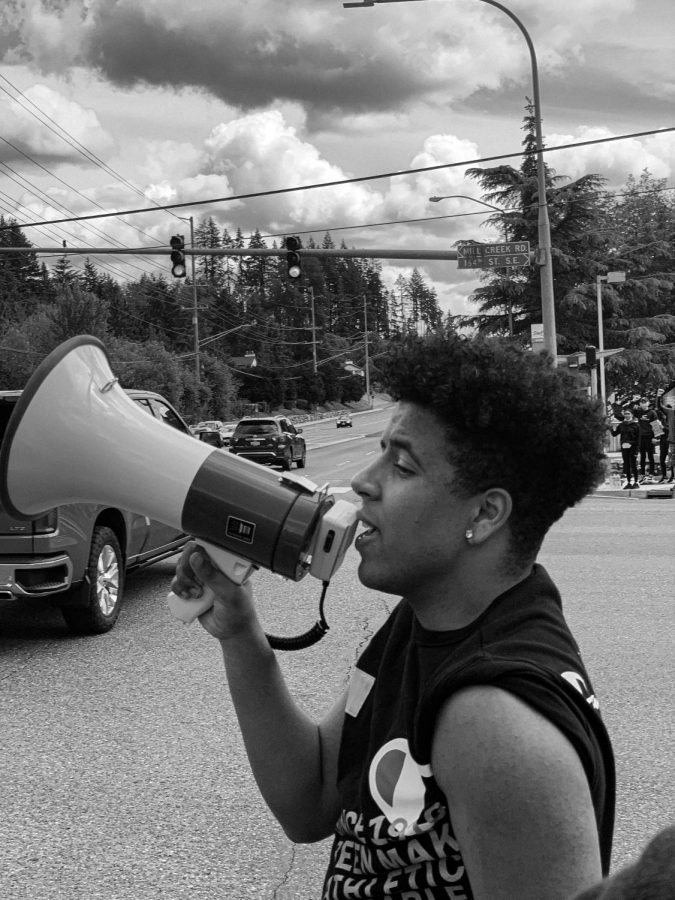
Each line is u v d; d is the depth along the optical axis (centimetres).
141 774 423
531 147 4306
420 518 111
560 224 4256
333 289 16925
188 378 6384
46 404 140
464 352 110
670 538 1116
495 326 4441
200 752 449
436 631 112
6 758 445
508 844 89
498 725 91
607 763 100
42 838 361
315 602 787
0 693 552
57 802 394
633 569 908
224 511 137
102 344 149
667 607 736
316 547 138
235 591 139
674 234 6475
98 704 526
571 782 89
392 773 106
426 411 111
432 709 98
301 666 588
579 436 109
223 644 142
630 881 52
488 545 111
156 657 625
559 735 91
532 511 110
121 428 141
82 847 353
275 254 2031
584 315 4394
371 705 122
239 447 2844
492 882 90
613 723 475
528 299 4366
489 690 94
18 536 625
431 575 113
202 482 138
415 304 18862
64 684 567
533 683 93
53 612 777
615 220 6575
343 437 5906
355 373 13275
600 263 4344
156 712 510
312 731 144
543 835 88
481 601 112
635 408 1997
